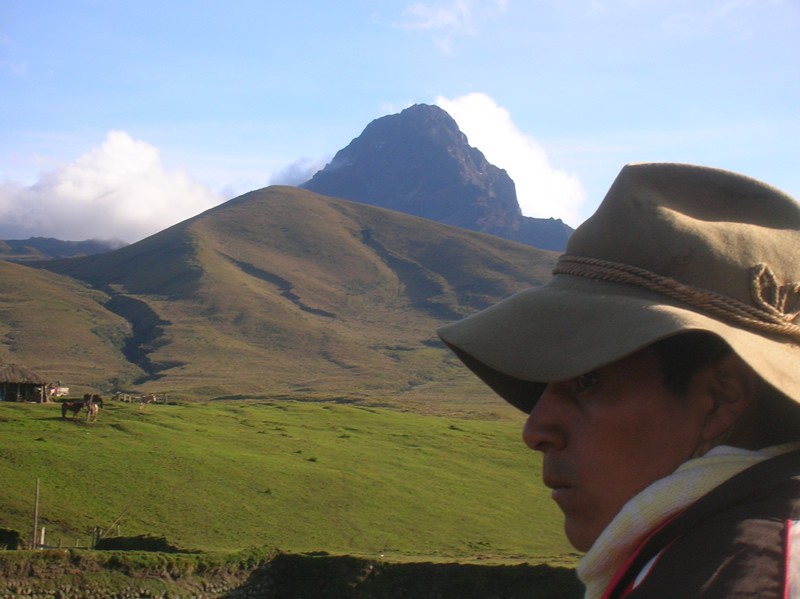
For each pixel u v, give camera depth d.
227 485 50.97
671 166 1.81
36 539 37.12
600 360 1.57
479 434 81.12
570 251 1.82
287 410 92.06
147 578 27.33
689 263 1.65
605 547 1.56
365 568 28.42
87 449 55.53
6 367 83.50
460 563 28.41
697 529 1.44
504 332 1.73
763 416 1.65
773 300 1.63
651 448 1.64
